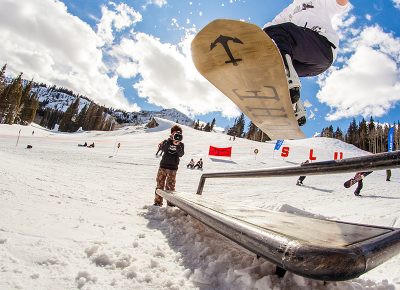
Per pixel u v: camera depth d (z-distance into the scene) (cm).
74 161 1620
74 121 11900
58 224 229
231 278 155
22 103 8431
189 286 150
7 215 224
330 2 268
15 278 132
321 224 198
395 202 866
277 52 215
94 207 348
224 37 219
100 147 3033
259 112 286
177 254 196
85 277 145
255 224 166
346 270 102
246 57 228
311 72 294
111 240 212
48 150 2247
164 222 304
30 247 169
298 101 272
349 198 991
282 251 116
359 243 118
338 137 10162
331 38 264
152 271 164
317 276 105
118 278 151
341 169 166
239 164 2294
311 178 1683
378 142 8019
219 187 1138
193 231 267
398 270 220
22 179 440
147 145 3425
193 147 3309
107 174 1173
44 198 335
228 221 170
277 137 342
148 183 1036
